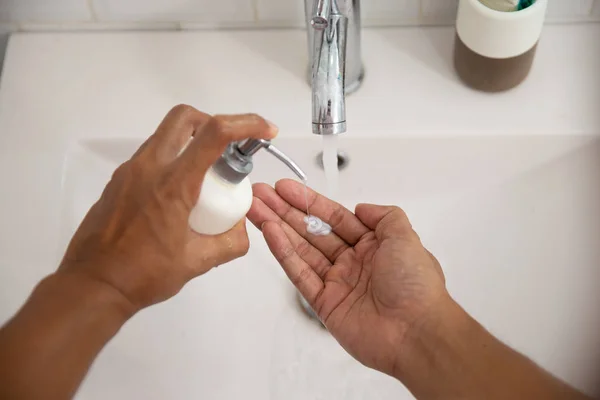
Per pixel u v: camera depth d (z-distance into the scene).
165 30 0.76
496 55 0.64
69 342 0.44
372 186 0.73
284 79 0.72
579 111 0.67
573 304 0.63
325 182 0.72
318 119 0.55
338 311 0.59
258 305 0.69
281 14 0.74
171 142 0.49
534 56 0.69
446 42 0.74
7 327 0.44
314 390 0.64
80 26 0.76
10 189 0.66
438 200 0.73
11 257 0.62
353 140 0.68
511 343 0.63
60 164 0.68
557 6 0.72
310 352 0.66
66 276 0.46
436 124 0.68
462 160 0.70
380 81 0.71
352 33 0.65
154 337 0.64
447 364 0.52
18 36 0.77
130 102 0.71
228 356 0.65
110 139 0.69
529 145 0.68
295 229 0.65
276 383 0.64
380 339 0.55
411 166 0.70
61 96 0.72
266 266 0.71
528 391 0.48
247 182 0.52
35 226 0.64
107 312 0.46
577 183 0.68
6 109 0.71
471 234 0.70
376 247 0.62
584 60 0.71
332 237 0.65
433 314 0.54
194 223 0.49
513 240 0.68
